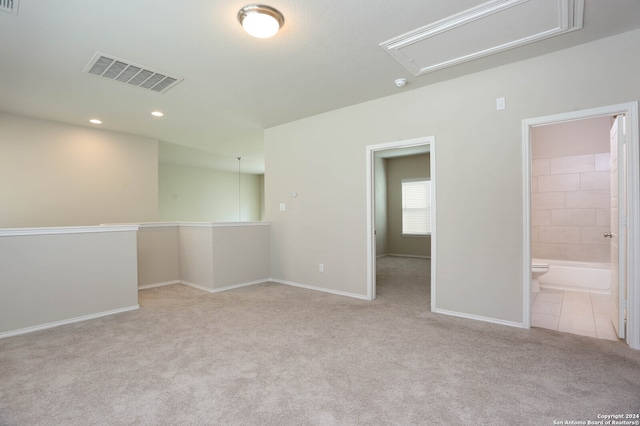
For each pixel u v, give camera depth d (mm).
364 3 2109
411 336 2799
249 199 11523
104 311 3463
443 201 3414
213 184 10359
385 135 3824
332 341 2701
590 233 4758
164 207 9070
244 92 3643
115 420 1687
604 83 2605
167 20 2268
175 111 4262
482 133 3170
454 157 3338
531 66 2914
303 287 4691
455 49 2727
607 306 3736
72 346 2637
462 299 3311
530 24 2363
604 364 2260
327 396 1896
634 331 2535
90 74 3117
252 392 1941
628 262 2572
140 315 3438
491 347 2561
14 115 4301
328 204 4395
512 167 3018
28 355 2469
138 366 2279
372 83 3430
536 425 1624
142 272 4730
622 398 1850
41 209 4512
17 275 2965
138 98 3771
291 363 2312
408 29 2424
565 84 2762
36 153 4477
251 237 4926
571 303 3881
